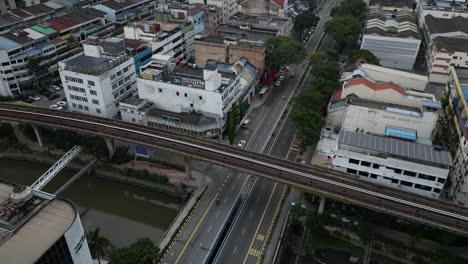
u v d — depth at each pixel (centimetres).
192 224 9344
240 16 19762
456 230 8044
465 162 9506
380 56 17825
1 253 5075
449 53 15712
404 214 8394
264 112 14288
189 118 12112
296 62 15825
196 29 18112
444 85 16412
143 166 11400
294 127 11794
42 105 14488
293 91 15750
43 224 5569
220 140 12525
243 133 13050
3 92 14650
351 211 9500
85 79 12431
